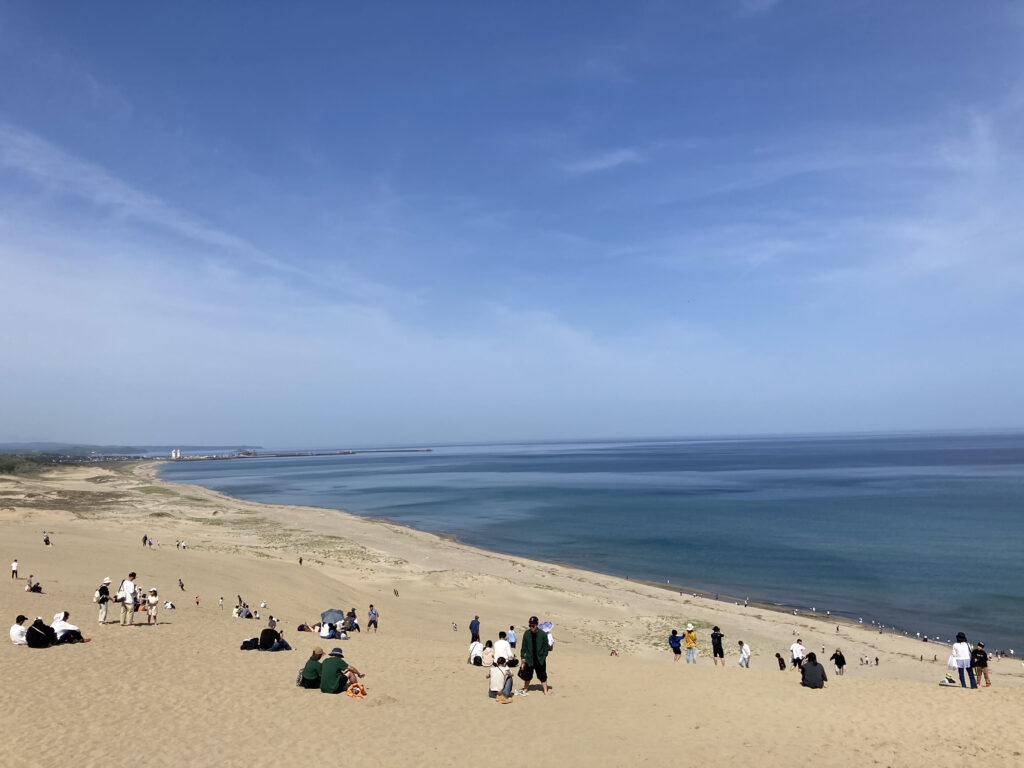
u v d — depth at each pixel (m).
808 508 107.50
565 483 168.75
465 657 24.12
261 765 11.73
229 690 16.50
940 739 14.16
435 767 12.05
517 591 52.22
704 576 61.72
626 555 72.31
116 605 28.31
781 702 17.75
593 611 46.56
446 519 102.25
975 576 58.78
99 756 11.64
